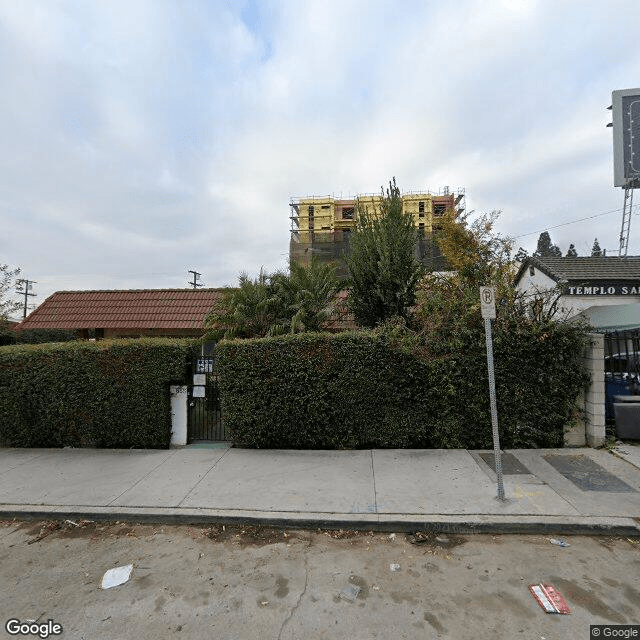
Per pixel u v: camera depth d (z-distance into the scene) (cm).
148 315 1324
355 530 392
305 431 618
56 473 543
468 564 330
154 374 644
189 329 1295
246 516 408
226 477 512
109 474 534
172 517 416
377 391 601
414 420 600
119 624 271
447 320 621
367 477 496
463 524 381
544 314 662
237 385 627
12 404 663
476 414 590
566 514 388
